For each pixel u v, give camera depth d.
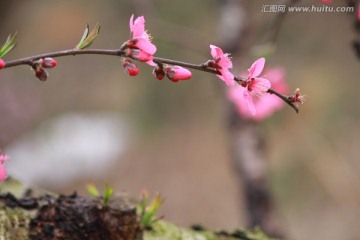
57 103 13.29
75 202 2.94
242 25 6.25
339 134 10.41
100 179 12.20
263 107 5.40
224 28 6.28
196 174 11.62
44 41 13.97
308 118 10.77
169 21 12.33
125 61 2.29
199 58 11.59
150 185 11.77
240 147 5.90
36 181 12.06
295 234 9.67
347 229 9.56
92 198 2.95
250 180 5.77
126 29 13.05
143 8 6.50
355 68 11.12
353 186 9.92
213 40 6.27
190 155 11.93
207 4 12.38
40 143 12.52
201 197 11.32
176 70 2.30
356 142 10.29
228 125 6.07
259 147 5.93
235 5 6.37
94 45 12.89
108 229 2.85
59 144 12.59
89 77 13.71
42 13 14.38
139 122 12.77
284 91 5.33
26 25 14.27
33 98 12.77
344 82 10.99
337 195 9.91
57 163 12.30
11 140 12.38
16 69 13.05
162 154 12.16
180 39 7.16
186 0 12.51
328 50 11.40
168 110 12.61
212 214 11.03
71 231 2.88
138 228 2.88
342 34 11.41
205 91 12.33
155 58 2.31
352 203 9.73
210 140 12.00
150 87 12.93
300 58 11.41
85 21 13.74
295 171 10.27
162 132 12.48
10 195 3.02
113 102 13.25
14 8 14.39
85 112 13.30
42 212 2.93
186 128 12.28
